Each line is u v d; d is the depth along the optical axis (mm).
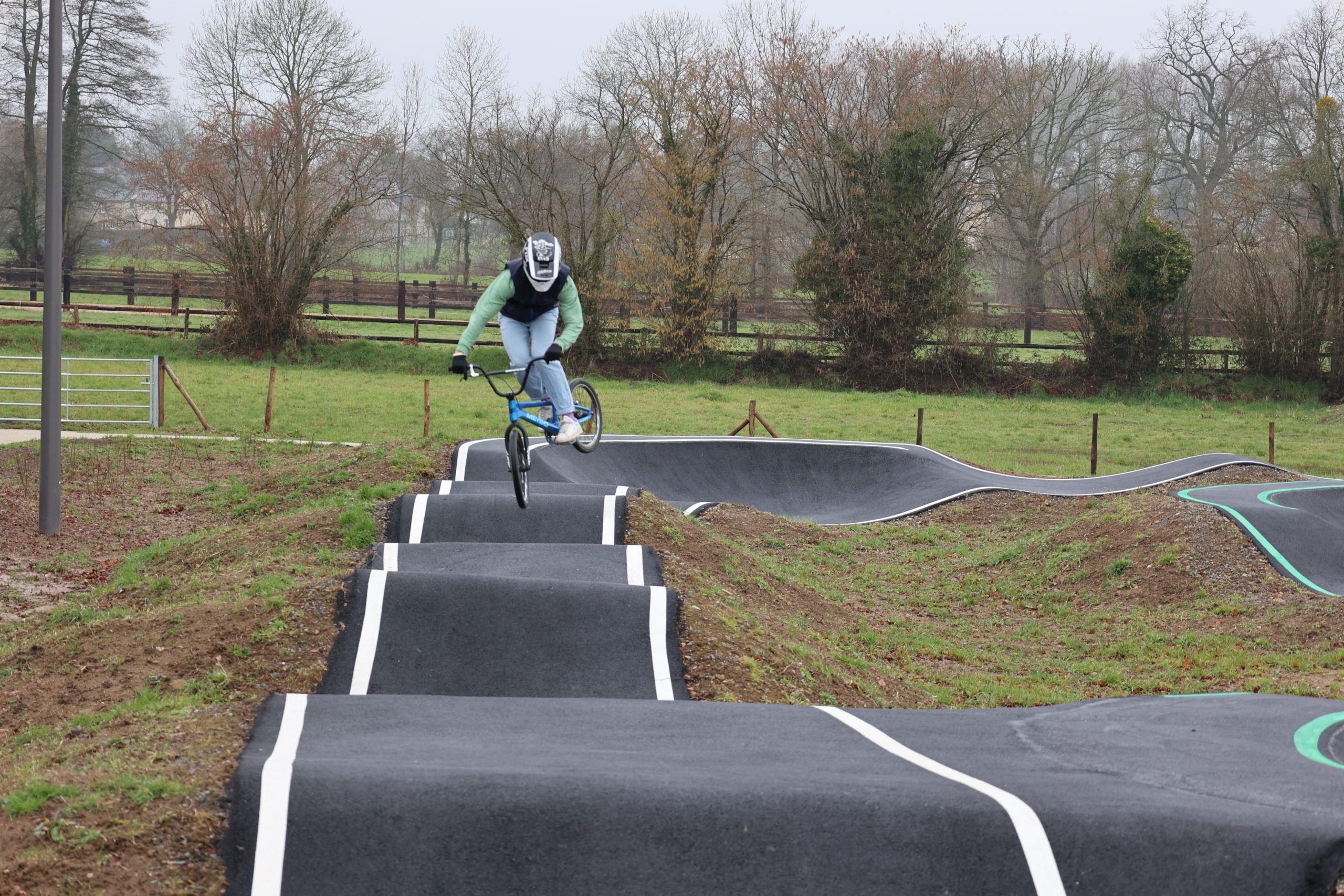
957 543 17047
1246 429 30906
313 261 38219
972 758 6164
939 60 37219
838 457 21875
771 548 15969
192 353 37562
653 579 10555
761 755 5953
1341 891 4625
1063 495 18938
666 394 35562
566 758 5602
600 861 4617
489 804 4832
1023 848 4781
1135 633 11820
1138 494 17016
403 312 44375
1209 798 5395
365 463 16922
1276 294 37625
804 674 8695
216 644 7926
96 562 12859
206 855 4492
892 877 4637
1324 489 16562
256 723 6148
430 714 6609
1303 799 5438
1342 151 36156
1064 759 6266
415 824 4723
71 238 48438
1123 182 38156
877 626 12211
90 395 27859
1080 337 39281
